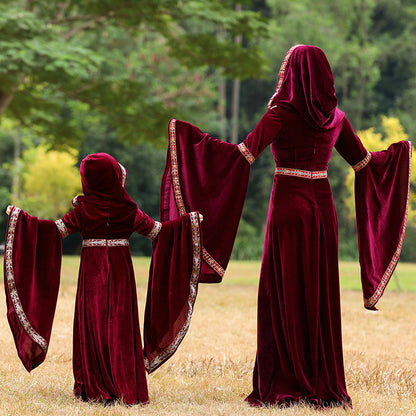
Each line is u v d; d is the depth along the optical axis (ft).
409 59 288.30
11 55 102.37
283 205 36.01
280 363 35.29
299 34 262.88
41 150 226.58
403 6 301.84
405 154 40.19
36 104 131.54
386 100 288.92
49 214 207.31
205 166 36.04
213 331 63.31
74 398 35.12
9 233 34.68
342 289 108.47
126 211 35.58
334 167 251.39
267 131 35.55
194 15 121.08
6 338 54.49
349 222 245.86
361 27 280.31
